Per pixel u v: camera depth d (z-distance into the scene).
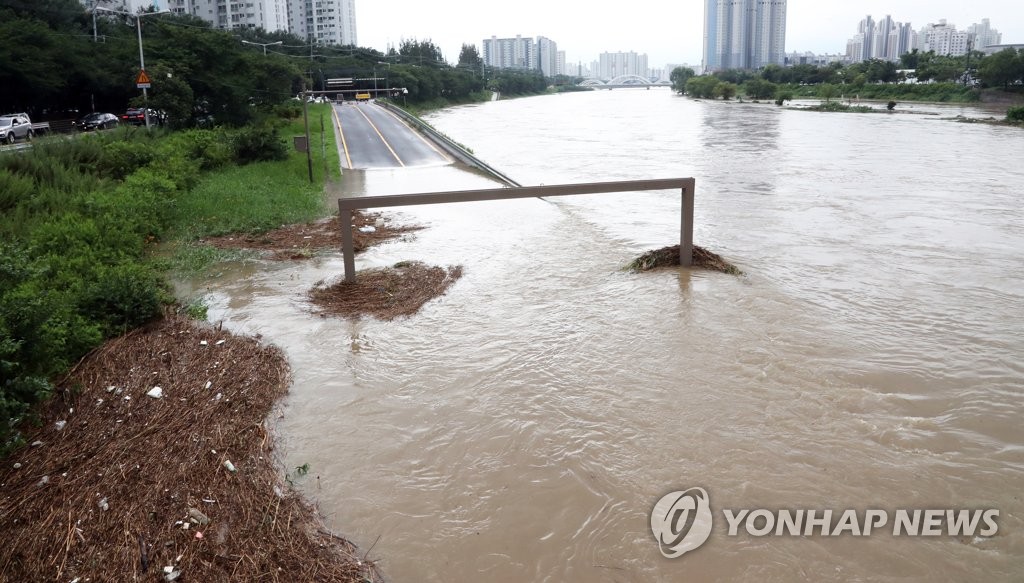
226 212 17.00
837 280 11.41
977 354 8.14
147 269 11.84
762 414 6.69
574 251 13.57
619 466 5.88
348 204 10.72
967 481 5.59
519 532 5.11
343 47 132.50
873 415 6.65
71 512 5.29
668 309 9.75
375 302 10.42
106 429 6.57
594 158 34.94
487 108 114.69
